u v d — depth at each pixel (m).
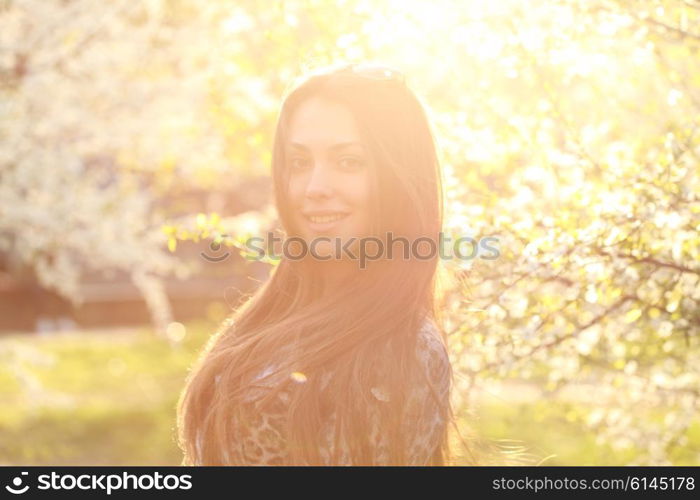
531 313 5.32
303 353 3.06
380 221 3.22
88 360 25.50
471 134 5.65
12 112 13.16
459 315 5.07
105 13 13.13
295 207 3.35
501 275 5.11
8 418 17.75
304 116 3.27
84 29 13.10
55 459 14.79
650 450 6.68
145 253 16.95
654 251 4.96
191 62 13.70
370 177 3.21
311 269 3.40
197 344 27.14
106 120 14.13
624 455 7.44
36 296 33.81
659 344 6.21
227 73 7.13
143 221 15.39
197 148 12.79
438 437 3.10
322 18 5.95
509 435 10.70
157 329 29.30
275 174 3.44
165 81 14.13
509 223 5.07
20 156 13.77
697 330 5.58
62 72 13.56
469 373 5.49
